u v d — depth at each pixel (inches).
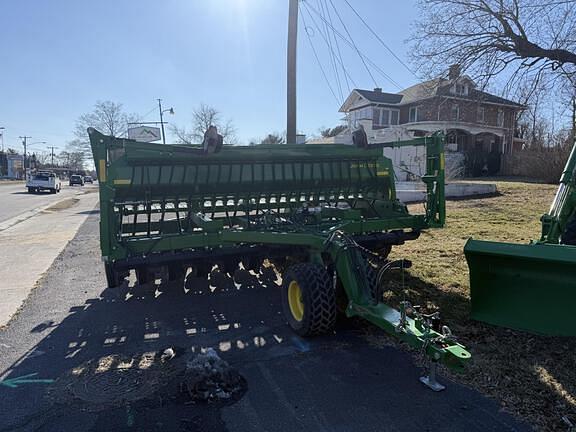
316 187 266.2
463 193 642.8
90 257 343.6
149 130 1178.6
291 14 445.4
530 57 447.2
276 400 128.4
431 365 133.1
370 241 232.2
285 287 185.2
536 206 514.3
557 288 154.8
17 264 320.8
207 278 259.6
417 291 219.1
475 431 112.3
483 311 176.7
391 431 113.3
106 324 193.8
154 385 138.1
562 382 131.3
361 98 1544.0
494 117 1254.3
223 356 158.7
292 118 456.1
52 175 1489.9
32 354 162.7
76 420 119.6
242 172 247.6
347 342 168.9
